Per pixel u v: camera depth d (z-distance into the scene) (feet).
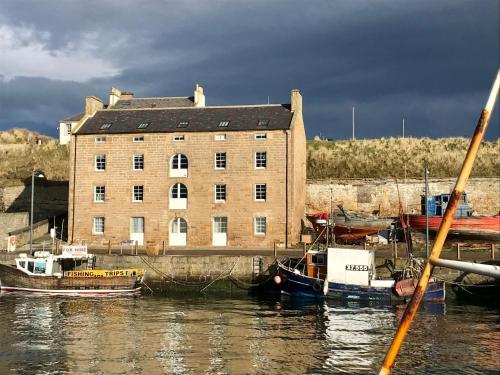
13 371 51.65
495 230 121.80
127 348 60.49
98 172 144.25
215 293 106.52
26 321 75.41
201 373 51.49
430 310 84.79
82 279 103.04
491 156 168.66
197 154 140.26
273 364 54.29
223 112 148.66
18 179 181.47
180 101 185.47
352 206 155.43
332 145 183.62
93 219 143.33
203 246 137.49
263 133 137.90
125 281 103.55
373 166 172.24
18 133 230.48
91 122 151.02
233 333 67.97
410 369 52.13
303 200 153.28
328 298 96.22
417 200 151.64
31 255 115.14
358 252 97.09
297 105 144.46
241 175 137.69
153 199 140.97
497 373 50.88
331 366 53.42
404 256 110.01
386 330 69.46
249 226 135.95
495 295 95.61
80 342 63.10
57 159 197.67
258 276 106.83
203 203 138.72
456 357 56.18
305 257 103.30
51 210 171.01
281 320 76.64
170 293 106.93
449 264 19.43
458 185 19.71
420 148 176.86
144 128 144.15
